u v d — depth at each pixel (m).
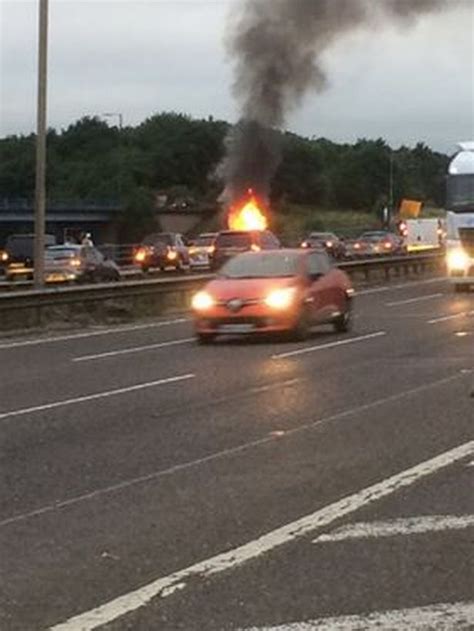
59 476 10.10
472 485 9.54
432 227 79.75
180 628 6.05
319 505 8.87
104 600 6.55
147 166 144.62
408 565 7.18
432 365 18.64
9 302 26.39
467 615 6.20
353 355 20.38
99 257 46.75
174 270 51.00
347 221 135.00
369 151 149.25
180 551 7.58
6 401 15.02
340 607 6.36
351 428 12.55
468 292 39.19
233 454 11.10
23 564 7.32
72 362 19.98
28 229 108.12
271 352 21.05
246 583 6.85
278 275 23.38
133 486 9.66
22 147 148.50
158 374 17.98
